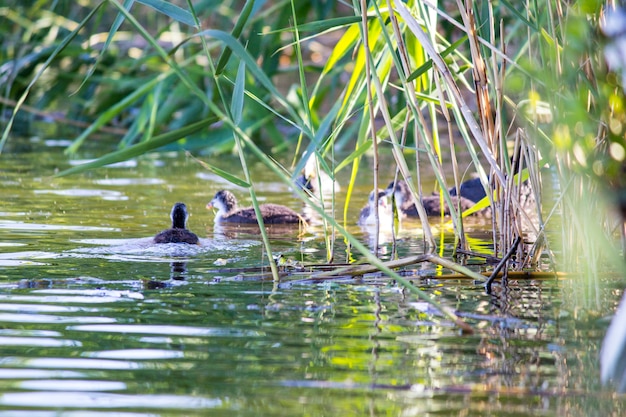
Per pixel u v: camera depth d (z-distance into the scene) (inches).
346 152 1030.4
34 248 517.7
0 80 1085.1
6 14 1076.5
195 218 665.6
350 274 459.8
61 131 1146.7
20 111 1183.6
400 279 360.2
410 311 392.8
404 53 452.1
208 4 831.7
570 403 293.0
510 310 394.6
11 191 734.5
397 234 605.9
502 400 294.4
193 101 1015.6
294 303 403.5
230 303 402.3
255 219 654.5
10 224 593.3
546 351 340.8
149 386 302.0
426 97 465.4
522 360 330.6
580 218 411.8
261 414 280.2
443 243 567.5
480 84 460.4
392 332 362.0
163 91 967.0
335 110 502.9
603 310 394.0
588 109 386.3
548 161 413.4
